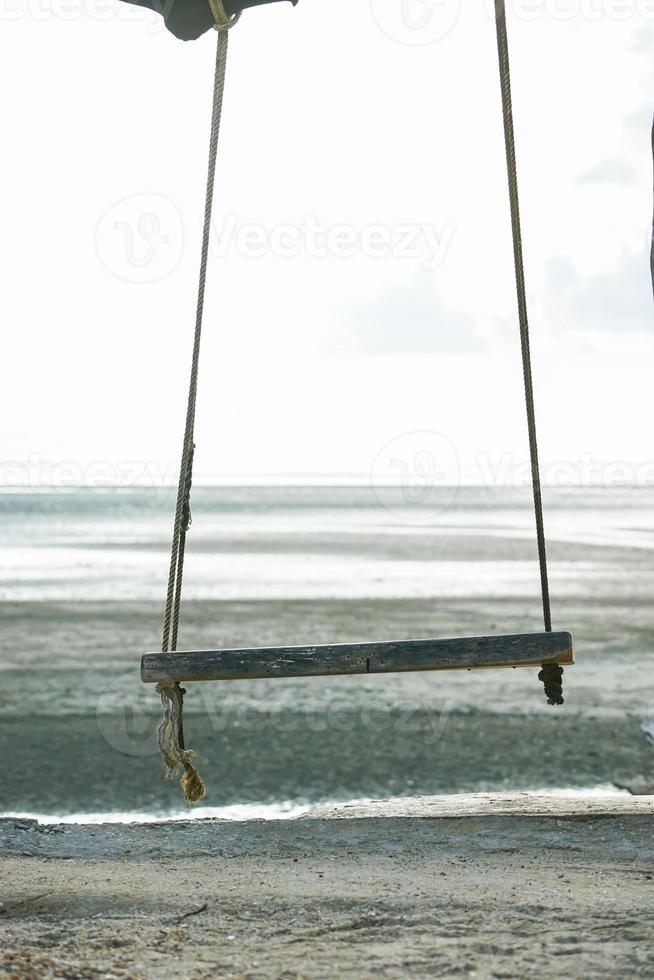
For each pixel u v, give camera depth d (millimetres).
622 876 3992
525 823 4805
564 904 3541
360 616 23922
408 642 3920
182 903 3605
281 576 35000
